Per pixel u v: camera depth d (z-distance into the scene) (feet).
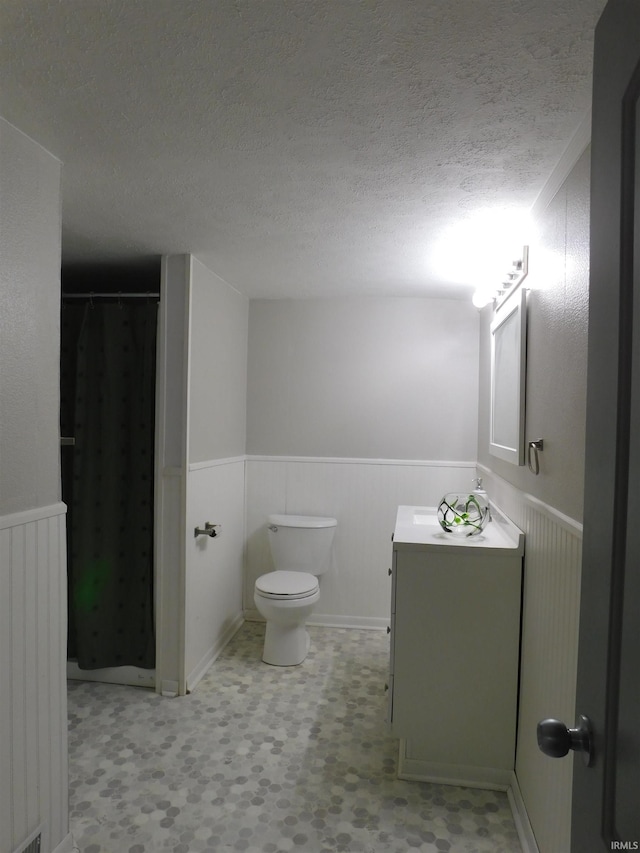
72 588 9.91
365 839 6.10
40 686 5.50
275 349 12.62
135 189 6.58
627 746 2.17
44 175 5.60
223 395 11.14
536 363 6.46
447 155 5.61
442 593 7.20
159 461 9.37
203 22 3.75
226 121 5.04
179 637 9.32
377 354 12.38
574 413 4.93
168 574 9.36
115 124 5.12
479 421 11.87
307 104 4.74
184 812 6.44
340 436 12.51
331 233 8.05
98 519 9.67
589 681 2.58
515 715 7.11
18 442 5.23
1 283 5.02
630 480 2.19
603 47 2.53
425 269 9.87
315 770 7.30
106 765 7.32
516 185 6.26
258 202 6.95
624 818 2.18
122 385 9.68
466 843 6.09
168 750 7.68
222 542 11.21
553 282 5.76
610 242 2.40
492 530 8.14
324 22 3.72
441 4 3.54
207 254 9.23
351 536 12.51
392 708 7.28
